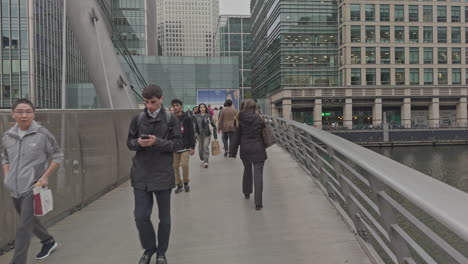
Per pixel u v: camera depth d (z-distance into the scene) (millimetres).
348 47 54500
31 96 41281
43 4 44562
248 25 91312
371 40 55125
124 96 10203
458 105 57875
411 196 1575
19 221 2961
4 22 40906
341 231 4078
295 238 3887
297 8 56000
